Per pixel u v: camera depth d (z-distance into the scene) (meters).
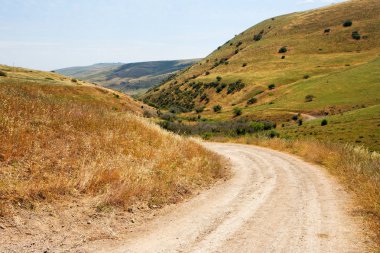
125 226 6.87
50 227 6.23
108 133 12.51
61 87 58.59
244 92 133.00
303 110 93.75
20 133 9.63
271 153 21.36
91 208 7.33
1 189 6.88
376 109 73.06
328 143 20.16
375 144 49.78
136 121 16.14
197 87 157.25
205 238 6.36
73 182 8.19
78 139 11.05
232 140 32.75
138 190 8.60
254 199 9.48
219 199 9.46
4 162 8.22
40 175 8.16
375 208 7.94
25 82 53.34
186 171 11.95
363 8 180.12
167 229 6.84
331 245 6.07
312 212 8.14
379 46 147.12
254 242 6.18
